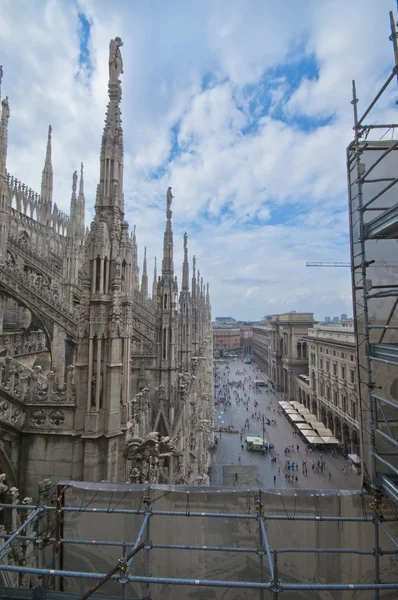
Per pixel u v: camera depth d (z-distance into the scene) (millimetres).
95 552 7570
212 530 7441
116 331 11445
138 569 7445
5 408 11164
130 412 13047
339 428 61469
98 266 11383
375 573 6363
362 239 8203
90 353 11211
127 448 11883
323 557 7203
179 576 7406
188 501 7410
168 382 22797
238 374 162000
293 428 71750
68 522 7703
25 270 33062
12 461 11250
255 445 56906
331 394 64125
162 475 15562
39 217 47375
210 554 7422
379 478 7246
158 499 7516
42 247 45562
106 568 7508
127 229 13133
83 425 11234
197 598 7355
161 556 7445
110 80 12453
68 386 11531
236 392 111688
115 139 12336
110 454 11211
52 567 6707
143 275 71062
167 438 14406
